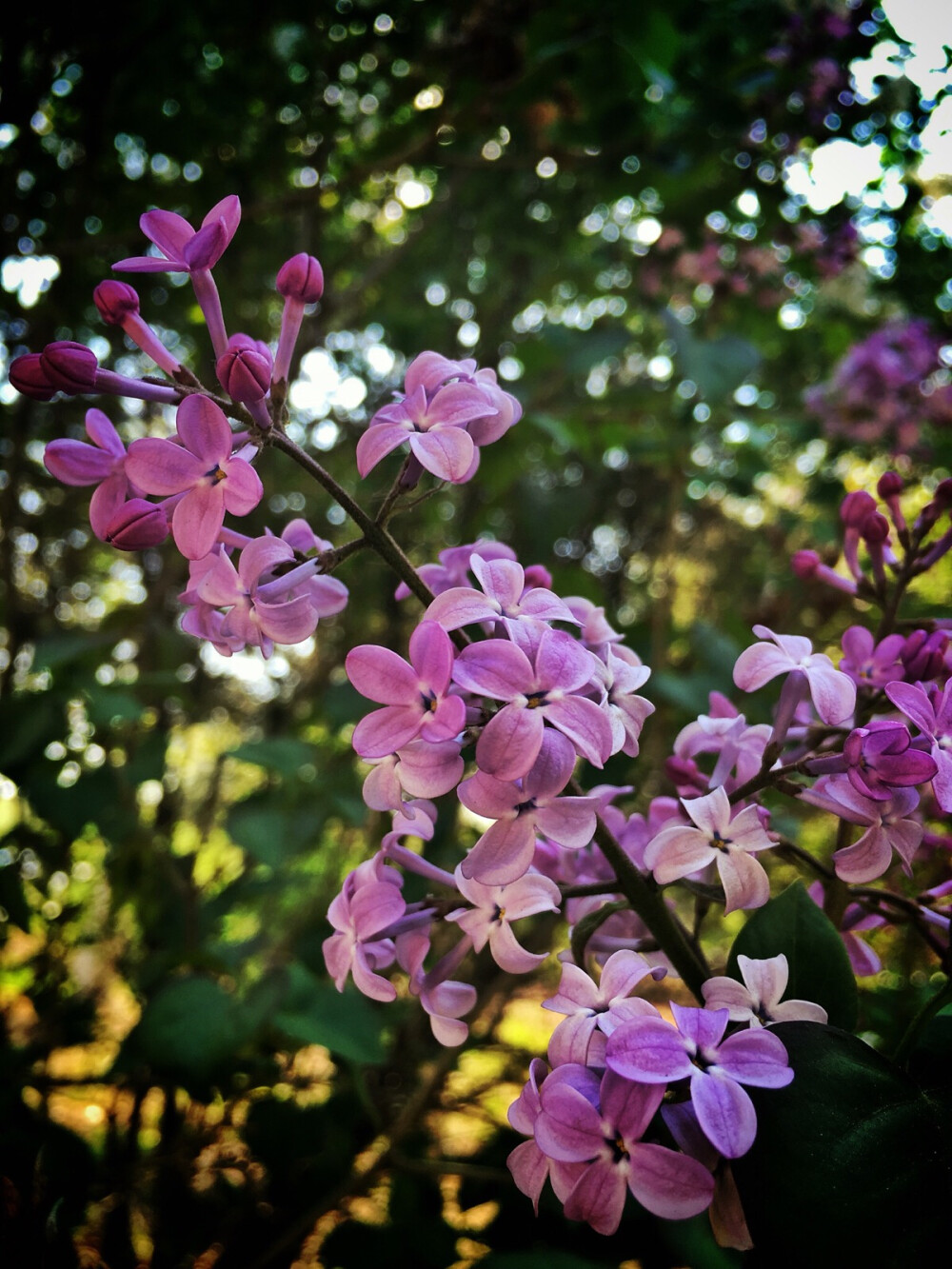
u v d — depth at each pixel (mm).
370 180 345
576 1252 186
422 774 104
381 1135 247
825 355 414
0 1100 245
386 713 102
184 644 346
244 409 113
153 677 281
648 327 418
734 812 119
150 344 121
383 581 385
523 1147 104
